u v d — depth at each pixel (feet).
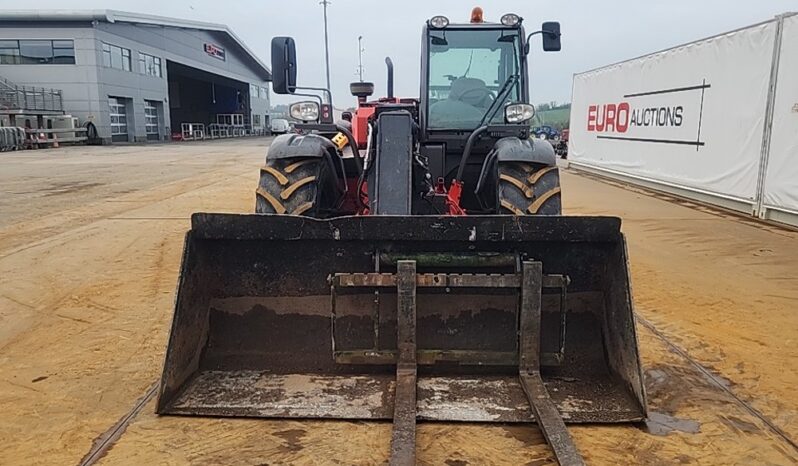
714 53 29.50
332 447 7.93
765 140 25.67
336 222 9.17
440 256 9.32
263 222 9.18
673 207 29.63
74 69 97.66
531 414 8.53
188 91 160.76
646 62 37.27
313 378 9.40
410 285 9.10
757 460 7.82
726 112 28.60
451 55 14.80
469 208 14.85
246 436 8.17
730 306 14.05
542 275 9.16
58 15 94.43
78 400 9.29
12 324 12.73
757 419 8.86
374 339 9.66
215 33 146.92
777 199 24.95
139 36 112.37
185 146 97.71
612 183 41.37
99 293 14.85
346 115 19.63
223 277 9.68
